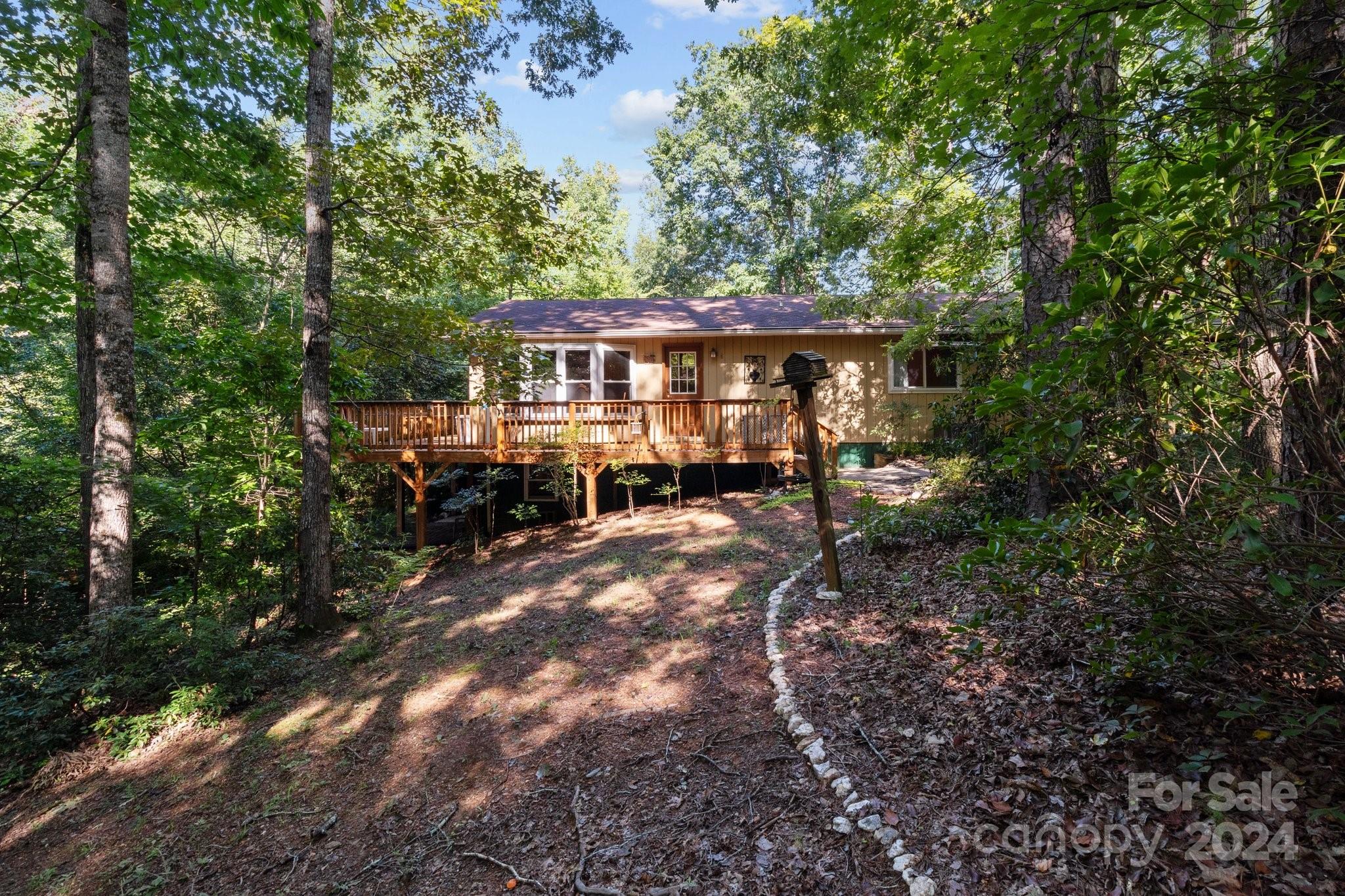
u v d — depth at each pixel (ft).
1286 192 6.68
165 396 42.91
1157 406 6.57
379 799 14.17
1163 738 9.08
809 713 12.93
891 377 44.75
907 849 8.97
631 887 10.01
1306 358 6.07
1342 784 7.48
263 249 56.95
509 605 24.54
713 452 37.58
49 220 52.34
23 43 22.89
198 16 26.40
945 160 11.80
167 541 30.68
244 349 32.65
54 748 18.57
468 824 12.72
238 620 23.34
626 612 21.54
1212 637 7.00
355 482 50.70
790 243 80.38
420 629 23.81
